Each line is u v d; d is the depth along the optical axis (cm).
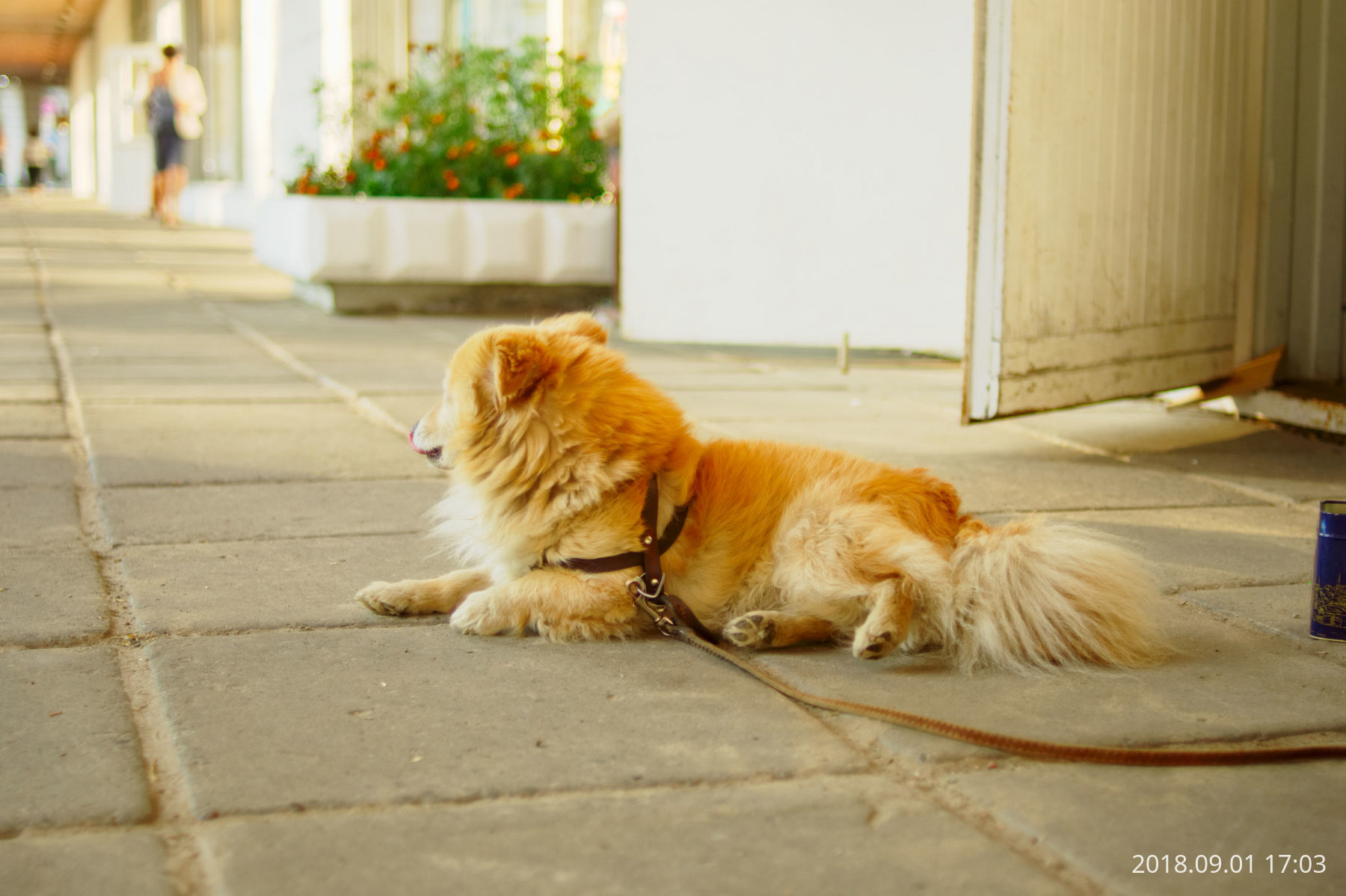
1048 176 496
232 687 251
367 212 1032
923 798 206
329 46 1395
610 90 1318
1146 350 560
